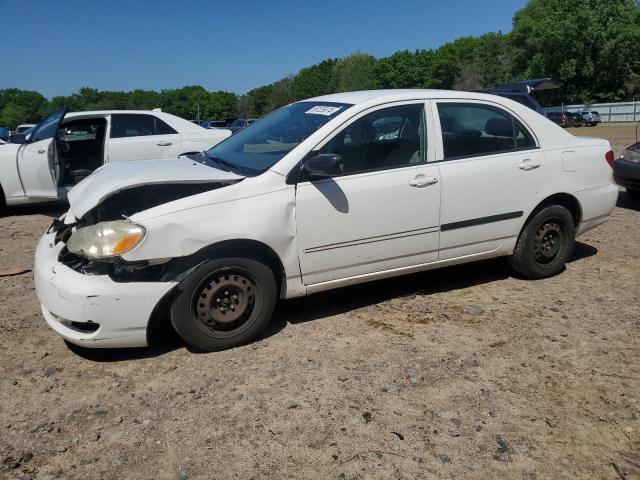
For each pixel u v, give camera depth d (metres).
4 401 3.12
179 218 3.38
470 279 5.05
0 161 8.10
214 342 3.60
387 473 2.54
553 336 3.88
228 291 3.60
